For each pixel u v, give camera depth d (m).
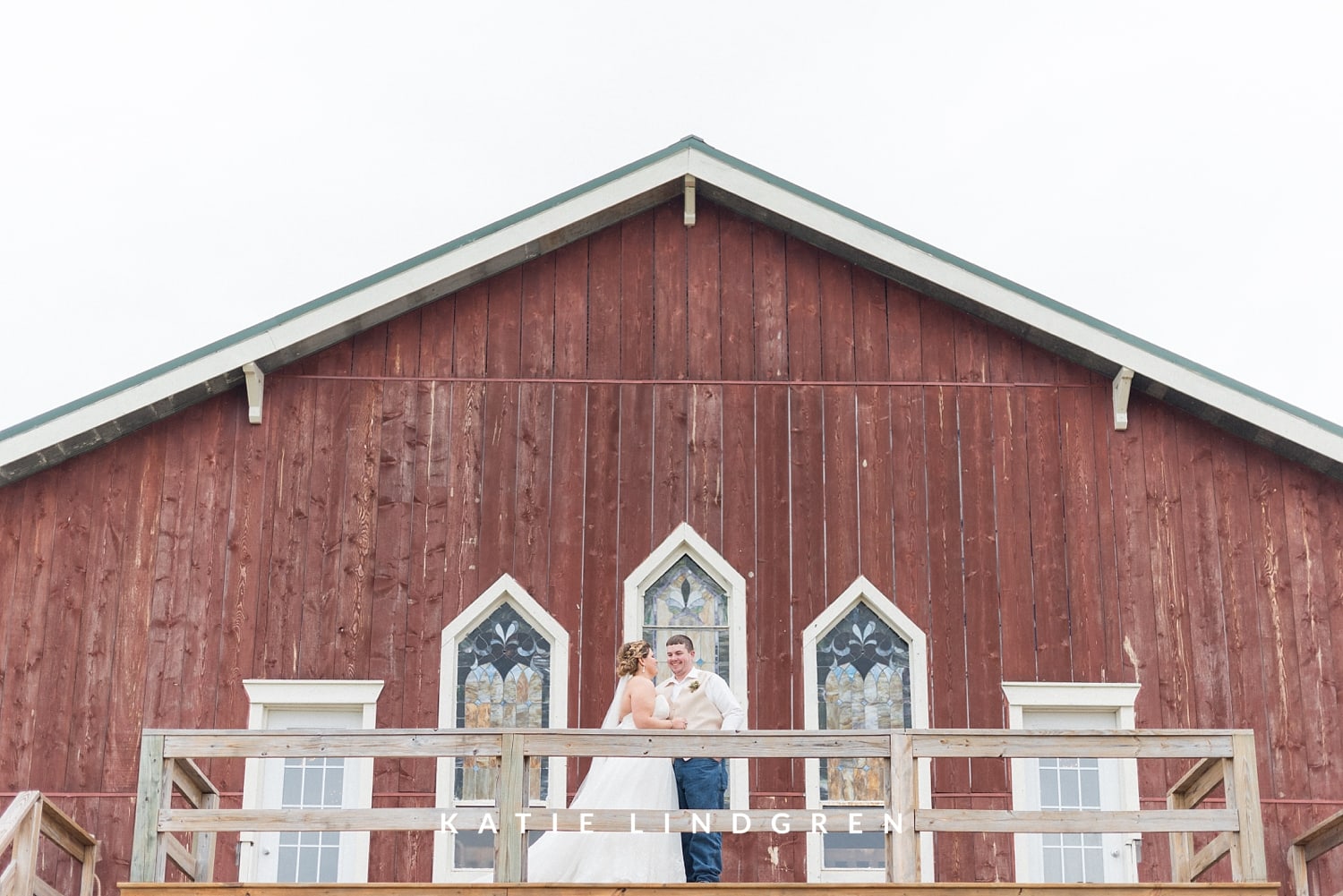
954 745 10.62
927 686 13.48
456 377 14.30
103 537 13.76
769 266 14.66
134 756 13.23
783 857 13.20
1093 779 13.45
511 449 14.10
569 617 13.67
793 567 13.80
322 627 13.61
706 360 14.39
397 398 14.22
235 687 13.42
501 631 13.73
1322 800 13.19
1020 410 14.23
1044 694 13.43
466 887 10.18
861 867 13.20
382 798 13.29
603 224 14.71
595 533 13.89
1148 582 13.76
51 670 13.41
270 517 13.87
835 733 10.64
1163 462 14.06
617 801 10.80
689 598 13.80
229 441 14.05
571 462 14.08
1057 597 13.72
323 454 14.05
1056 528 13.90
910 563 13.81
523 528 13.89
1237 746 10.59
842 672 13.61
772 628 13.66
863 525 13.91
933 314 14.52
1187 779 11.80
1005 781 13.34
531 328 14.45
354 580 13.73
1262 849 10.37
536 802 13.24
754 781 13.34
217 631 13.57
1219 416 13.99
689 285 14.60
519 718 13.49
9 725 13.27
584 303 14.53
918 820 10.47
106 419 13.61
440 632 13.62
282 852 13.28
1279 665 13.52
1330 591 13.70
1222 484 13.99
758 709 13.44
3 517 13.76
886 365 14.37
